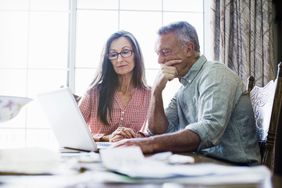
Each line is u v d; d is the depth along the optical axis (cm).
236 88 133
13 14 302
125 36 220
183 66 147
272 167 115
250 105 139
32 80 301
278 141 116
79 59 298
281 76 117
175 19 306
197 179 50
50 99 121
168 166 58
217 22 274
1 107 83
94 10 301
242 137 135
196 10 307
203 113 121
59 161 69
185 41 145
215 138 114
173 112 162
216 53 271
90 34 300
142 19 304
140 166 57
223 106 120
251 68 268
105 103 212
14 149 76
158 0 306
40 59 302
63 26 304
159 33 153
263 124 133
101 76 218
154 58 298
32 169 58
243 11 271
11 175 55
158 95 161
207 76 129
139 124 212
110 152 73
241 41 269
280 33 283
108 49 218
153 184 48
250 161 133
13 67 300
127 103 214
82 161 72
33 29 302
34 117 296
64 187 47
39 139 295
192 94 143
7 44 301
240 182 49
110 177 53
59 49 303
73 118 111
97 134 190
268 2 275
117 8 303
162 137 102
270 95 128
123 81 217
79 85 297
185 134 106
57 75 302
